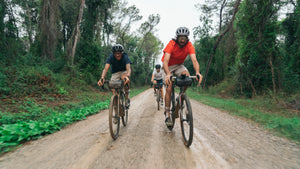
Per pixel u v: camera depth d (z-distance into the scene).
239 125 4.02
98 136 3.13
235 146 2.60
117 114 3.16
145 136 3.07
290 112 5.71
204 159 2.12
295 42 9.37
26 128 3.20
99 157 2.20
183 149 2.45
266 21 9.41
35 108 5.88
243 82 10.59
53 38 14.12
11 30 12.50
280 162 2.05
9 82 8.23
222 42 16.62
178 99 2.96
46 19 13.62
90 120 4.77
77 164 2.02
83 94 11.26
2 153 2.40
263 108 6.74
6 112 4.96
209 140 2.88
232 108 6.49
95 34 18.77
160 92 6.77
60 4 14.66
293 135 3.09
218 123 4.23
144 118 4.77
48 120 4.46
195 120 4.57
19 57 12.11
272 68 8.76
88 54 17.03
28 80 9.41
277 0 8.98
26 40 20.97
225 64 15.93
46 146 2.68
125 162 2.04
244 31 10.40
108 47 24.03
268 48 9.21
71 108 6.99
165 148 2.48
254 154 2.29
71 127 3.97
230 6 15.77
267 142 2.79
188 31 2.79
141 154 2.27
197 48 19.28
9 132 2.84
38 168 1.94
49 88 9.48
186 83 2.63
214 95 14.05
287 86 8.52
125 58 3.61
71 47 16.27
